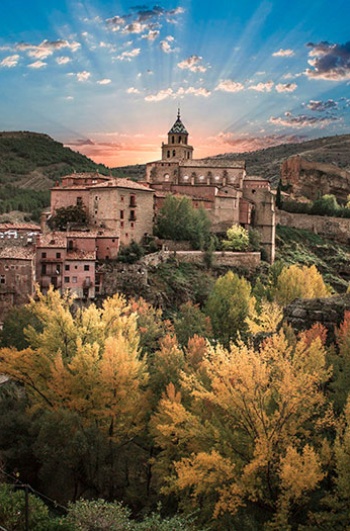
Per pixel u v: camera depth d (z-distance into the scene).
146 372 36.22
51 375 34.94
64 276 73.06
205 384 32.06
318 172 165.75
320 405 25.50
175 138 130.88
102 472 30.66
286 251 120.19
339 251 127.56
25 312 50.16
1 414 33.91
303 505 23.12
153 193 93.19
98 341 38.59
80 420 31.42
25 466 30.95
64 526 20.75
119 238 84.38
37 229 93.56
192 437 26.22
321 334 34.66
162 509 28.80
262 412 24.50
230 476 23.09
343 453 22.08
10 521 20.28
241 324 64.69
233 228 101.56
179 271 86.56
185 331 56.53
